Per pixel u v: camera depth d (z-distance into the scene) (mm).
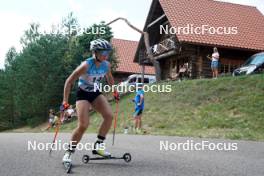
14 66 44156
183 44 28141
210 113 16766
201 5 31828
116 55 37625
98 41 5496
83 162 5965
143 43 34375
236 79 19688
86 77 5512
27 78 36312
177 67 31500
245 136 11984
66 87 5520
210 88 19781
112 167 5609
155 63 28797
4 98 42688
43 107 35594
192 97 19484
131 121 18969
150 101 21031
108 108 5801
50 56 36031
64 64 36375
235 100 17359
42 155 6797
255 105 16172
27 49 39375
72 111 26328
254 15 33219
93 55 5504
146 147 8625
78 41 36375
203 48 28812
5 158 6375
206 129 14719
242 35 29953
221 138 11531
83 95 5594
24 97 36531
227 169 5723
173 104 19531
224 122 15141
